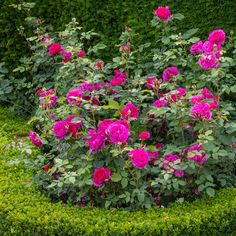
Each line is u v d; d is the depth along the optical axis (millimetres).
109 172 4090
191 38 5262
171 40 5469
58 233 3900
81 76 5027
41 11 5855
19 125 5539
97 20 5699
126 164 4168
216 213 4000
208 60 4637
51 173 4230
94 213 4059
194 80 4996
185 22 5477
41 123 5309
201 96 4441
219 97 4777
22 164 4652
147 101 5203
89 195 4328
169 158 4234
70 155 4434
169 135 4844
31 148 4875
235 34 5410
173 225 3893
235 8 5379
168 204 4293
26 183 4367
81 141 4285
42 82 5766
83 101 4410
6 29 5914
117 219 3967
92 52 5742
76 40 5406
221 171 4512
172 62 5094
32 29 5914
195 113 4168
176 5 5477
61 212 4047
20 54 5957
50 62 5594
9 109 5836
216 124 4383
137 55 5574
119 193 4273
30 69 5836
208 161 4332
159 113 4344
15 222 3953
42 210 4043
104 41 5711
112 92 4941
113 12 5656
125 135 4023
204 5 5422
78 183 4172
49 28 5777
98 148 4148
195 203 4164
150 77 4949
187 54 5508
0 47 5977
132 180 4250
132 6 5594
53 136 4598
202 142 4129
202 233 3955
